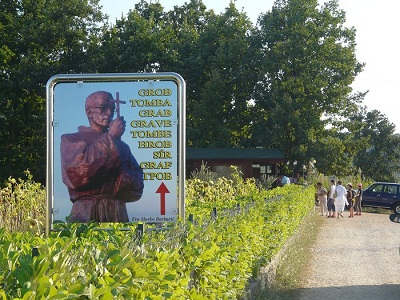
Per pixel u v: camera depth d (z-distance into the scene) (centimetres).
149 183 833
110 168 831
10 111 4841
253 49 5572
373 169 7631
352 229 2780
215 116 5553
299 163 5366
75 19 5150
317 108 5462
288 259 1557
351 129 5591
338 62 5434
